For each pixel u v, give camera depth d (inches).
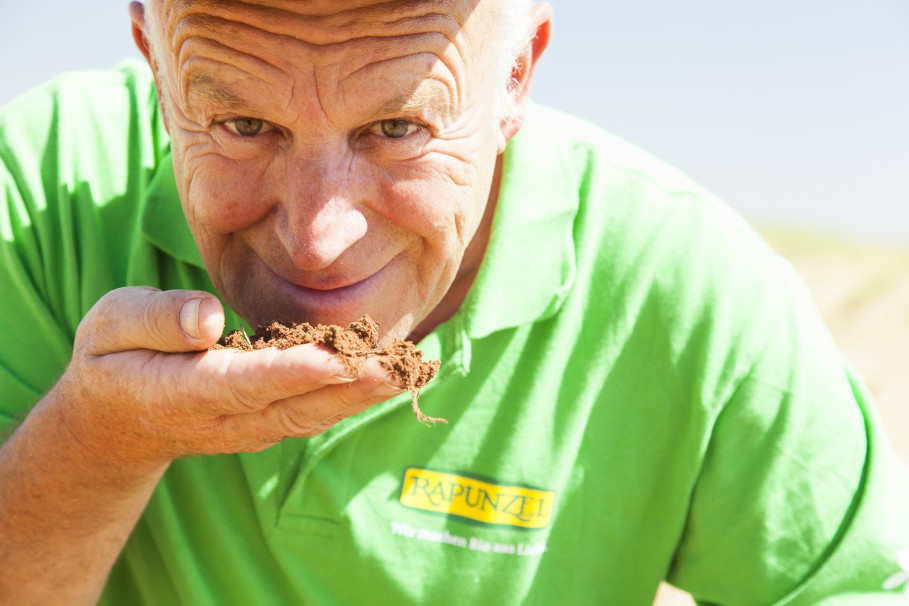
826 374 64.4
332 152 47.9
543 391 63.6
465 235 54.4
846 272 350.6
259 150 49.3
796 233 418.6
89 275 65.4
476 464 63.9
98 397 49.8
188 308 45.4
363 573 64.2
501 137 58.0
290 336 47.3
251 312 53.8
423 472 63.7
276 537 63.1
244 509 64.2
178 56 48.1
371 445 62.7
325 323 51.6
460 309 62.3
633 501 66.4
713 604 68.8
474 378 63.2
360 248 50.3
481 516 64.1
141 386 47.4
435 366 45.7
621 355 64.8
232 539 64.2
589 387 64.5
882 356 258.5
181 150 51.8
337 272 50.1
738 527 64.6
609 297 64.8
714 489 64.6
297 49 45.1
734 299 63.9
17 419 62.7
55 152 67.4
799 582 63.8
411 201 50.1
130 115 70.4
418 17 45.9
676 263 64.5
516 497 64.2
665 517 66.5
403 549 63.8
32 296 64.6
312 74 45.7
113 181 67.9
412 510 63.6
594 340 64.7
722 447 63.9
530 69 59.1
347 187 48.4
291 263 50.8
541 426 63.9
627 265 64.8
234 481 64.0
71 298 65.6
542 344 63.6
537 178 63.9
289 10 44.4
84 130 68.6
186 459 64.2
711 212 66.7
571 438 64.4
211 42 45.9
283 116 46.8
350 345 43.8
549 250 63.0
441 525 64.0
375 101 46.5
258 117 47.8
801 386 63.0
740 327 63.4
